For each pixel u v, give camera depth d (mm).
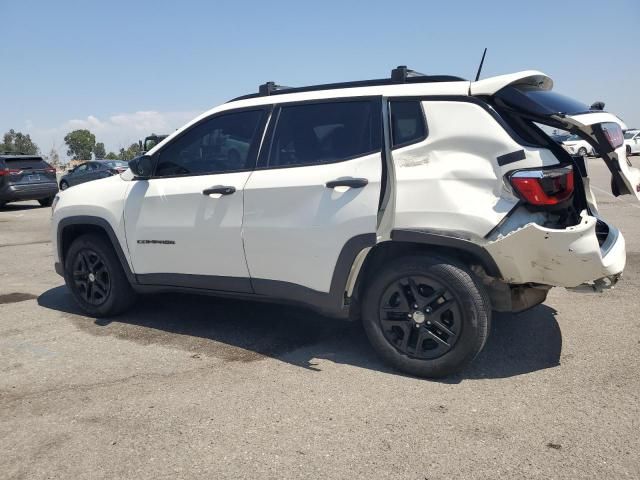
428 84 3670
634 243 7926
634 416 3064
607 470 2572
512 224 3303
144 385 3607
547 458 2676
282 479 2566
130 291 4977
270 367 3871
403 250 3717
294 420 3102
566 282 3352
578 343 4203
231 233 4098
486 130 3387
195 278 4371
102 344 4406
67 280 5203
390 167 3568
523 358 3945
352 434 2938
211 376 3730
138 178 4660
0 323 5008
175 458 2754
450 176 3430
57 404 3365
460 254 3553
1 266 7840
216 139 4340
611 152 3400
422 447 2799
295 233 3830
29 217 14727
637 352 3990
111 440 2934
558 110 3383
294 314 5070
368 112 3762
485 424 3016
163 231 4438
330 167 3770
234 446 2848
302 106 4031
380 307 3719
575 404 3225
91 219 4852
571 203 3604
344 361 3959
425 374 3613
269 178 3965
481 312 3447
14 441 2947
